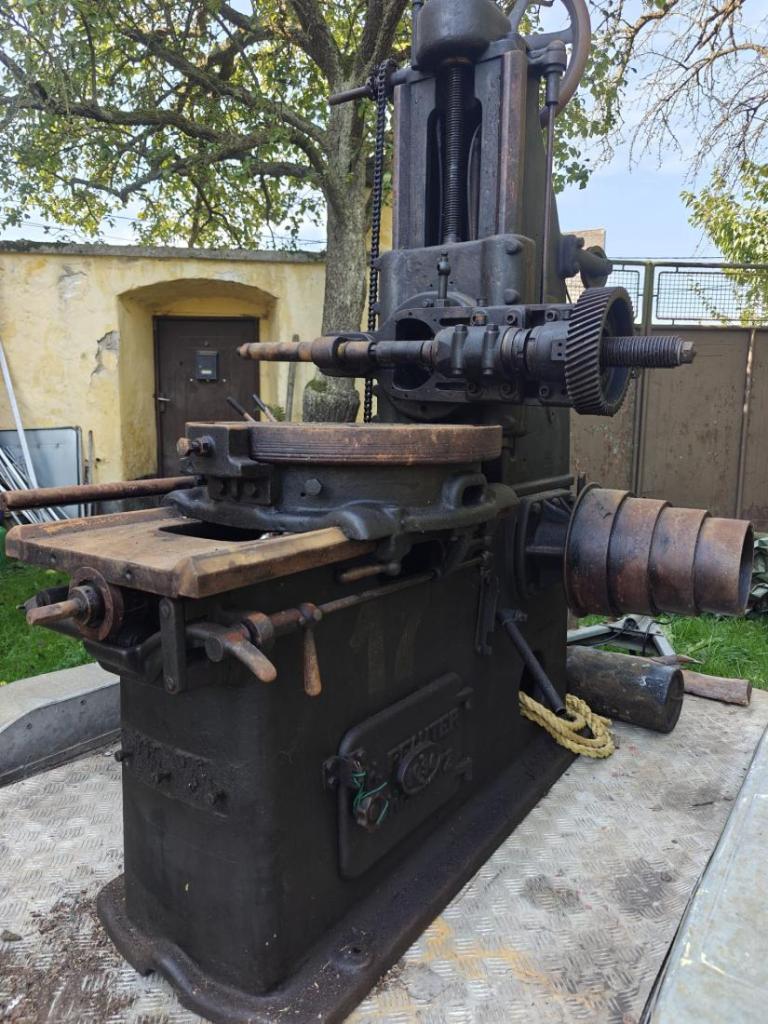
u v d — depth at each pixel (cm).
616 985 149
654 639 344
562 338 167
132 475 700
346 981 143
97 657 133
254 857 136
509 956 156
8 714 229
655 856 190
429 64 206
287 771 138
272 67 654
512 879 180
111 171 660
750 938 99
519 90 194
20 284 634
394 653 165
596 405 171
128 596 126
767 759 144
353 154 531
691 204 759
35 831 201
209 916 143
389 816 163
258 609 130
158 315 737
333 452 143
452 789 188
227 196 700
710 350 565
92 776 230
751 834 121
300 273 652
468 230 214
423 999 145
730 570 183
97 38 566
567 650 282
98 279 641
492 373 179
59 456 644
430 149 216
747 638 416
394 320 204
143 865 155
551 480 237
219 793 138
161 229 849
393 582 158
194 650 123
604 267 262
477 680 200
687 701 288
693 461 577
